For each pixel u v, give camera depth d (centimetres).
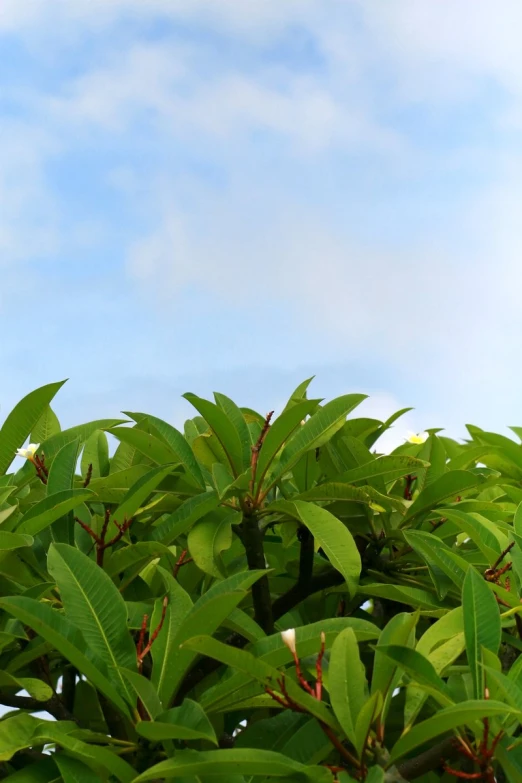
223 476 257
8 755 198
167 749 201
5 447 267
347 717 199
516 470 314
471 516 249
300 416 252
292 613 272
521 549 242
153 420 271
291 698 199
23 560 249
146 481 247
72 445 264
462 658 249
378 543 274
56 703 233
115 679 209
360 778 198
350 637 201
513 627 243
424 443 293
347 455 281
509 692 195
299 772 195
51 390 263
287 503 252
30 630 239
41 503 239
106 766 198
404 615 211
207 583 270
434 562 253
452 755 207
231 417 281
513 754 204
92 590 215
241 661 197
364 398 271
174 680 209
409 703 213
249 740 220
